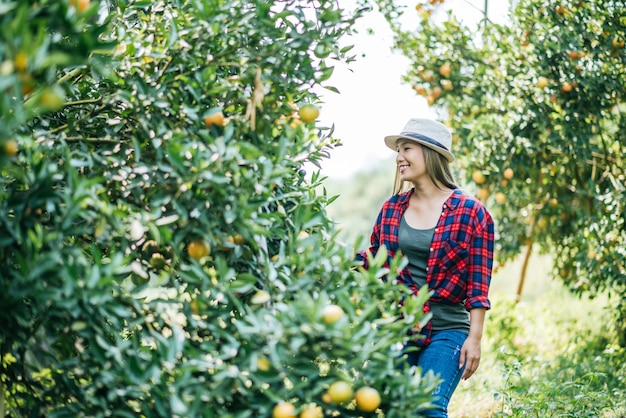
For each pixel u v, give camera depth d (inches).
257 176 89.2
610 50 198.8
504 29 218.1
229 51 94.3
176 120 95.2
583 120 205.5
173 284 93.3
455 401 177.0
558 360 199.9
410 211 119.6
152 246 94.7
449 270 113.7
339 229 94.7
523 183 224.1
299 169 109.0
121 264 80.5
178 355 88.2
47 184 81.3
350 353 84.0
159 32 102.4
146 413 82.4
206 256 90.3
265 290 91.4
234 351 82.7
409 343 115.3
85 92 105.3
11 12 72.6
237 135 92.4
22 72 66.2
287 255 96.6
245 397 84.9
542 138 211.6
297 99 104.3
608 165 211.0
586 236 206.4
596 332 225.0
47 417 91.4
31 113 72.6
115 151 98.4
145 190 94.0
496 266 237.9
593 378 155.6
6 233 83.1
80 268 79.8
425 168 117.5
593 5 202.8
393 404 86.0
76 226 89.0
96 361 84.5
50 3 75.2
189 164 86.0
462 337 113.4
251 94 97.0
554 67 205.9
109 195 94.6
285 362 82.8
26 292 78.2
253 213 88.6
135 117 97.3
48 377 92.0
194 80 95.0
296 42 94.0
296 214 96.2
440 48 229.3
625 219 197.3
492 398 173.3
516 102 214.7
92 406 84.2
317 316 79.0
